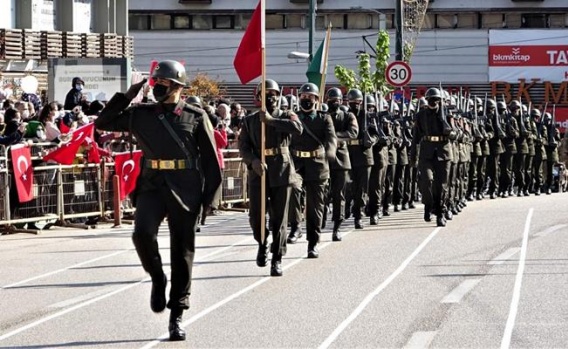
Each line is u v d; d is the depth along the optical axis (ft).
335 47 349.41
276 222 77.05
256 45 78.59
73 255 91.66
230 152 140.36
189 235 54.95
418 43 347.97
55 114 116.98
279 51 349.41
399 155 135.95
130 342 54.54
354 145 111.34
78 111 123.65
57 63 151.53
